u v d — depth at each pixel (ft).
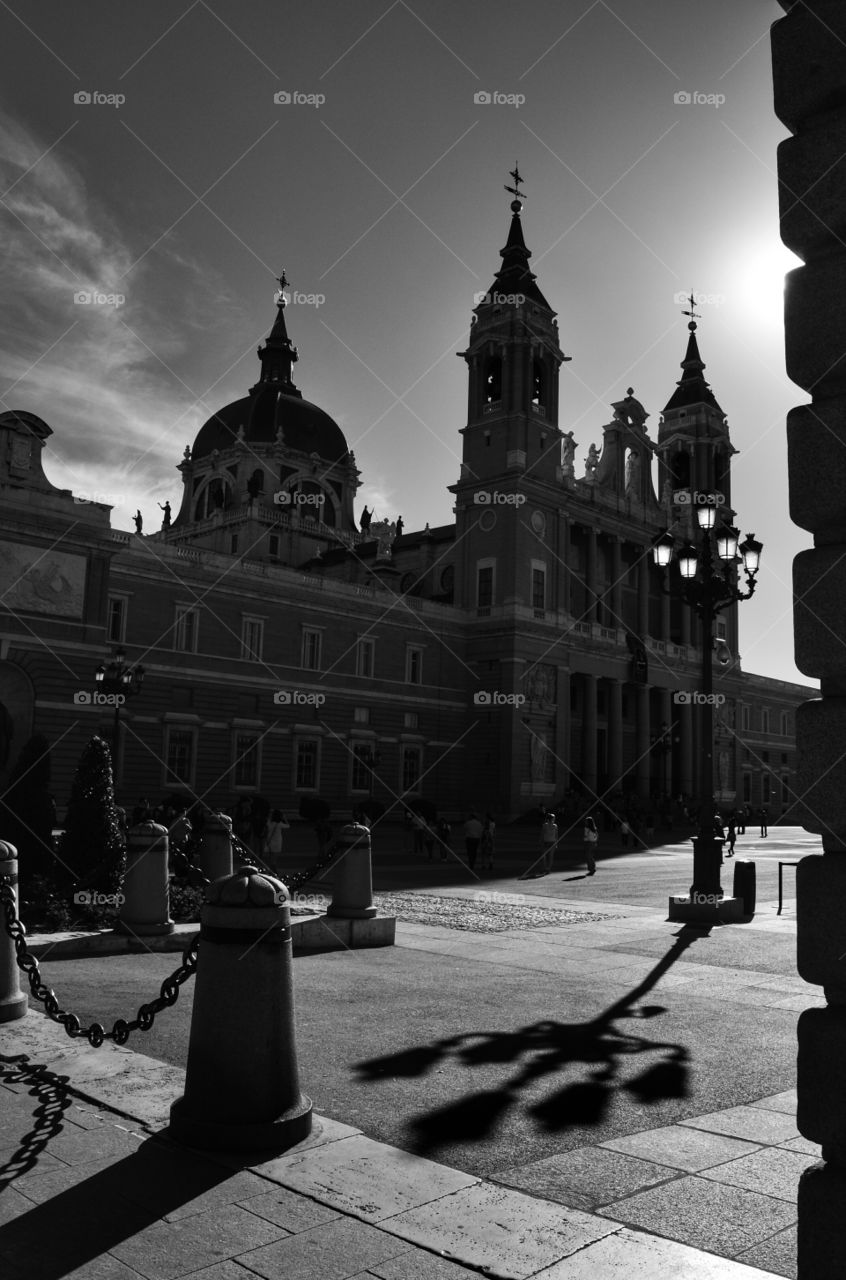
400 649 233.55
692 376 332.19
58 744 156.04
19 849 54.49
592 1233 16.16
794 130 15.49
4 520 152.05
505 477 247.29
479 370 259.60
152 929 44.98
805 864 13.71
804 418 14.48
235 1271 14.64
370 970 41.93
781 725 364.38
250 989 19.93
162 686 186.60
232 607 200.85
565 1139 21.35
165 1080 23.40
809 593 14.19
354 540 340.80
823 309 14.43
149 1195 17.21
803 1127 13.28
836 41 14.61
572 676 269.85
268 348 383.65
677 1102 24.07
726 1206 17.84
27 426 156.76
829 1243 12.60
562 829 217.97
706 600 72.02
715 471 330.13
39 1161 18.62
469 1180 18.29
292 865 101.96
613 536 284.00
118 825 55.72
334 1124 21.11
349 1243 15.58
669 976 41.50
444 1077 25.81
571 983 39.60
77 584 160.97
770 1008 35.14
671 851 158.10
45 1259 14.92
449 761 240.12
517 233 262.88
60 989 36.24
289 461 347.36
